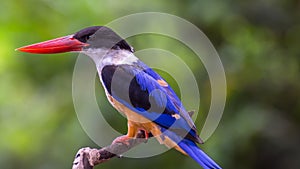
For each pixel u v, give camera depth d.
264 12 12.93
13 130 13.03
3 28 13.11
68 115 12.35
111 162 11.98
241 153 12.59
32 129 12.80
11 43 12.99
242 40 13.07
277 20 13.02
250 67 12.99
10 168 12.98
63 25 12.89
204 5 12.25
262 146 12.97
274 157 12.98
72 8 12.86
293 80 13.31
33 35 13.03
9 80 13.11
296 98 13.31
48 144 12.54
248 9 12.76
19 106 13.15
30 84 12.97
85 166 7.93
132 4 12.47
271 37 13.25
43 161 12.58
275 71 13.21
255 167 12.88
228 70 12.78
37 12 13.09
